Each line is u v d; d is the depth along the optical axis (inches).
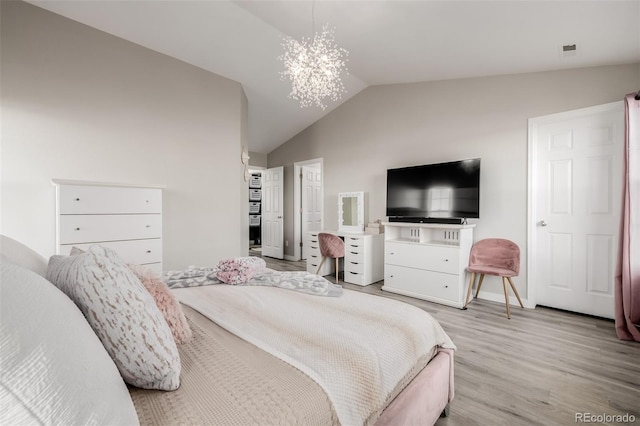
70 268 30.9
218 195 142.9
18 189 94.1
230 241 147.7
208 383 31.7
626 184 93.7
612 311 106.0
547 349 85.5
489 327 101.5
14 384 16.3
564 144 115.0
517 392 65.8
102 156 109.6
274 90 164.2
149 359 29.1
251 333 44.3
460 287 122.3
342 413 32.0
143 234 105.7
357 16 97.0
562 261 116.7
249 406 28.2
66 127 102.0
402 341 46.1
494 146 129.8
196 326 47.0
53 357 18.4
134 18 105.9
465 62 119.5
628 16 74.8
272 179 243.8
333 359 37.4
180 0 100.0
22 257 40.0
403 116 160.7
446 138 144.4
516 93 124.3
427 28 97.7
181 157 130.5
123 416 21.4
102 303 28.4
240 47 126.9
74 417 17.9
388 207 159.9
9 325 17.4
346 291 68.7
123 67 114.3
